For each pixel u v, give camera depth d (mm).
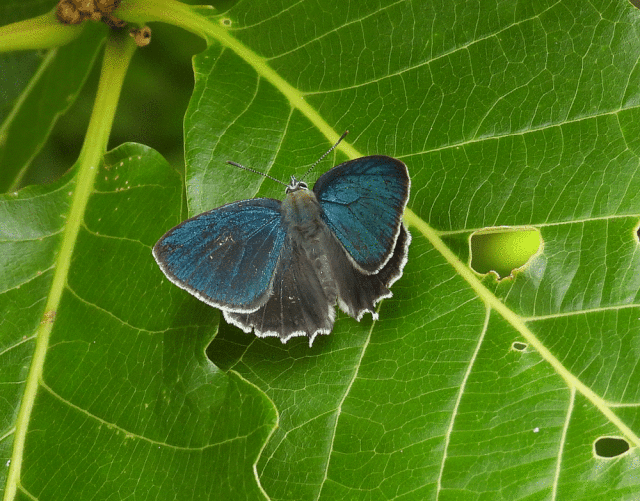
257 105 280
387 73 280
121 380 269
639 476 262
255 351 275
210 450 264
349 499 268
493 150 275
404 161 277
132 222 276
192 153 277
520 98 275
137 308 272
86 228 277
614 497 262
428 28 279
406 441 269
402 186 273
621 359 266
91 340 271
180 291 272
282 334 275
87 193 279
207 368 267
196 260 274
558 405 267
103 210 278
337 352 273
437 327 272
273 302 278
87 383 269
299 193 280
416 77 279
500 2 277
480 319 271
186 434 265
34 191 278
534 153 274
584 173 272
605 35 274
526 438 266
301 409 272
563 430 266
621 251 269
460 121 277
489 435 267
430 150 277
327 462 270
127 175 279
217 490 261
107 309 272
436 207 275
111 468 266
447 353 271
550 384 268
